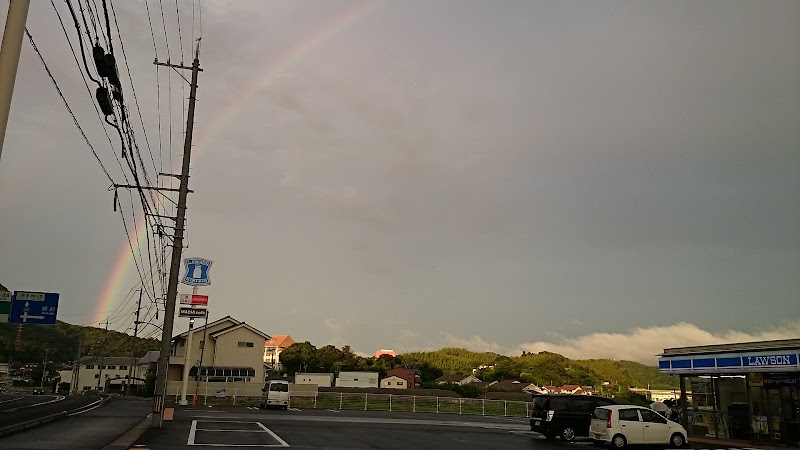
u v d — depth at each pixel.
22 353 92.81
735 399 24.45
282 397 38.59
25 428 19.31
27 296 22.33
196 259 38.00
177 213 22.44
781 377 21.33
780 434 21.48
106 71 8.26
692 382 26.61
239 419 27.17
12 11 7.15
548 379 102.75
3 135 6.90
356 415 35.09
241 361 54.19
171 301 21.97
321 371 96.00
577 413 23.52
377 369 98.12
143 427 21.05
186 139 22.80
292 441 18.62
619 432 20.81
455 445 19.73
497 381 97.69
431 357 130.38
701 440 23.31
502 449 19.08
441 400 49.53
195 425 22.95
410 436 22.25
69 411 30.73
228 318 55.38
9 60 7.04
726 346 22.69
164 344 21.84
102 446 15.29
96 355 86.00
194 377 52.22
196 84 23.27
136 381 89.56
